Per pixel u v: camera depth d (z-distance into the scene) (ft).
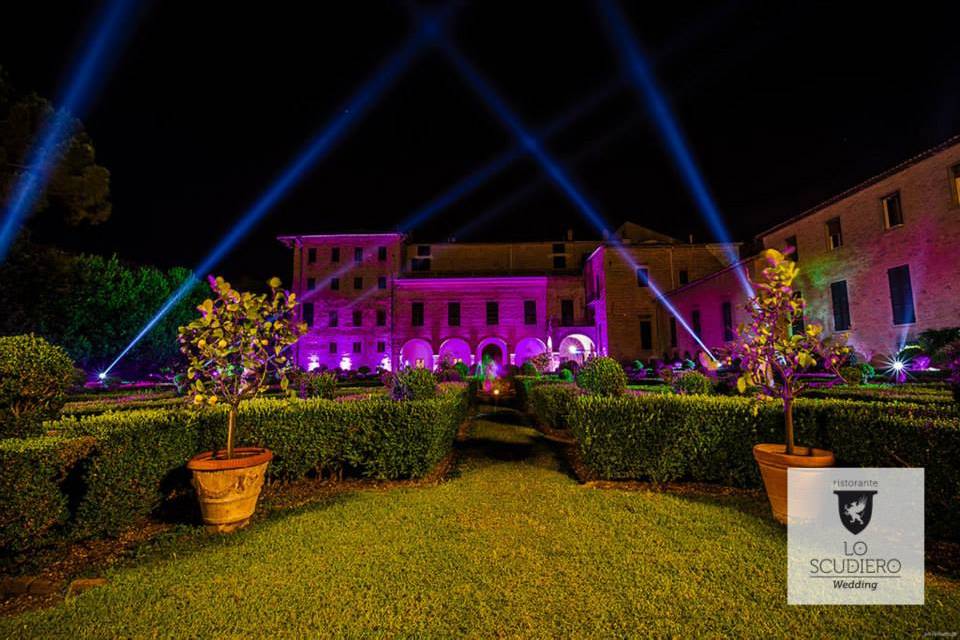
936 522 14.99
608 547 14.90
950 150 48.65
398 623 10.98
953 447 14.56
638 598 11.89
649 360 100.42
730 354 19.69
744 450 20.86
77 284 58.49
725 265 108.58
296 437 22.52
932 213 50.44
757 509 18.28
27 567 14.25
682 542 15.17
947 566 13.55
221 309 18.70
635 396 24.26
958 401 18.75
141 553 15.24
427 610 11.50
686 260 109.09
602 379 26.07
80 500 16.55
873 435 16.80
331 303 131.75
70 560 15.03
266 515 18.71
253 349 18.99
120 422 18.22
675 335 99.14
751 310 18.43
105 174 50.96
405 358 129.49
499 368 125.80
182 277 122.52
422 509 18.76
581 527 16.62
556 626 10.77
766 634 10.48
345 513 18.35
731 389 35.60
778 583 12.60
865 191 58.65
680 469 21.81
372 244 133.80
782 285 17.51
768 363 17.40
